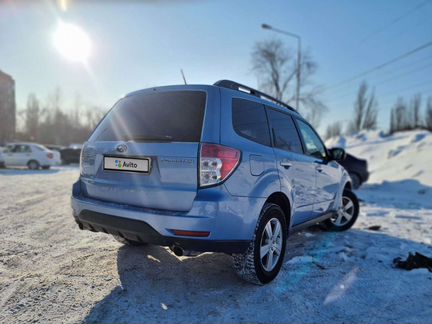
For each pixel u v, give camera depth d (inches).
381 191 432.5
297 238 185.8
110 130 121.3
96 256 142.6
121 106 125.5
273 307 103.6
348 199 207.2
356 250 163.3
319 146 183.6
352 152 818.8
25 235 172.2
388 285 122.0
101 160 116.5
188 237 95.7
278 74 1349.7
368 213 267.6
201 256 145.9
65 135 2415.1
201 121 103.5
